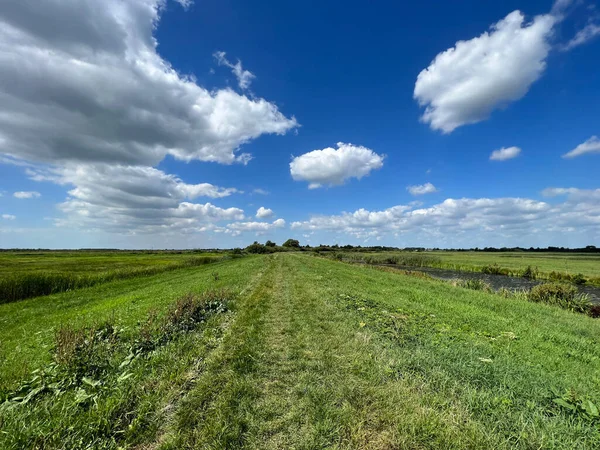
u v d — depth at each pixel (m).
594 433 3.14
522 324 8.44
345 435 3.28
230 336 6.93
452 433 3.17
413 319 8.41
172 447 3.12
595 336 7.87
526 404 3.77
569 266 46.19
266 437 3.28
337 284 16.17
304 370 5.00
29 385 4.36
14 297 17.14
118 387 4.22
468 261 57.75
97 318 9.44
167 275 28.69
